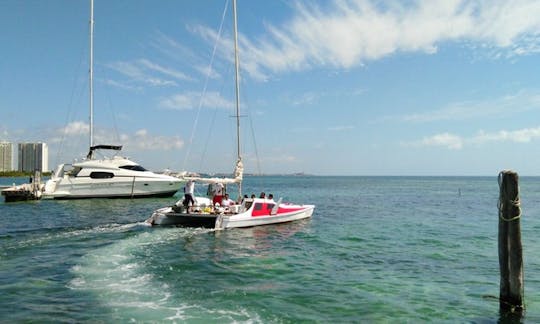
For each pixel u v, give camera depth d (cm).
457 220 2605
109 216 2542
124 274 1138
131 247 1525
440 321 833
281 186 9894
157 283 1055
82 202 3422
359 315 856
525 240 1822
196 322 790
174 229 1969
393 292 1023
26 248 1480
